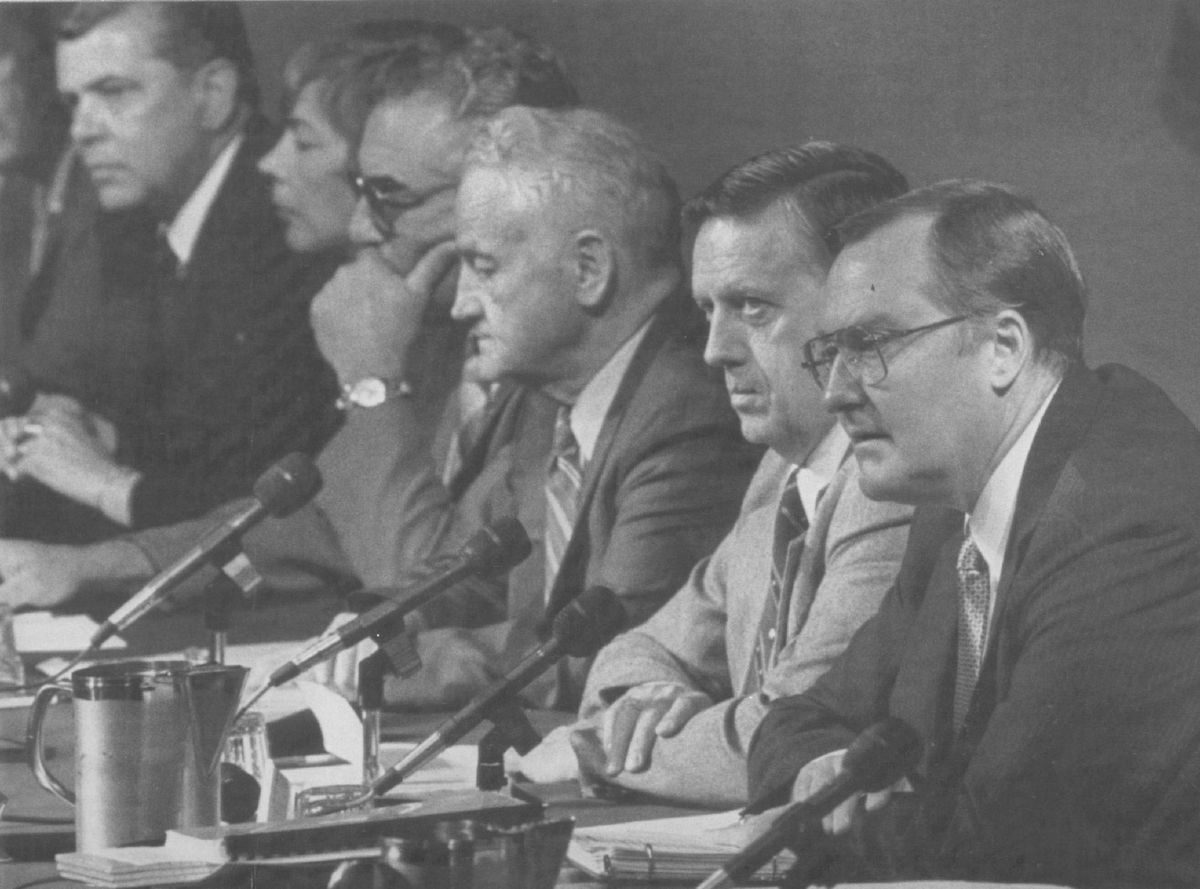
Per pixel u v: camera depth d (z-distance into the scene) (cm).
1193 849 268
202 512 402
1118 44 324
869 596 290
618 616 235
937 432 290
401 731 336
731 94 345
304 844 200
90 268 412
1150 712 271
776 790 267
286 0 396
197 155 400
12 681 353
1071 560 276
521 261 354
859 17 338
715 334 326
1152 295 311
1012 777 271
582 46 358
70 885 218
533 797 216
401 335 374
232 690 224
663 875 227
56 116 416
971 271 293
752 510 316
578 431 348
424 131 374
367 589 374
